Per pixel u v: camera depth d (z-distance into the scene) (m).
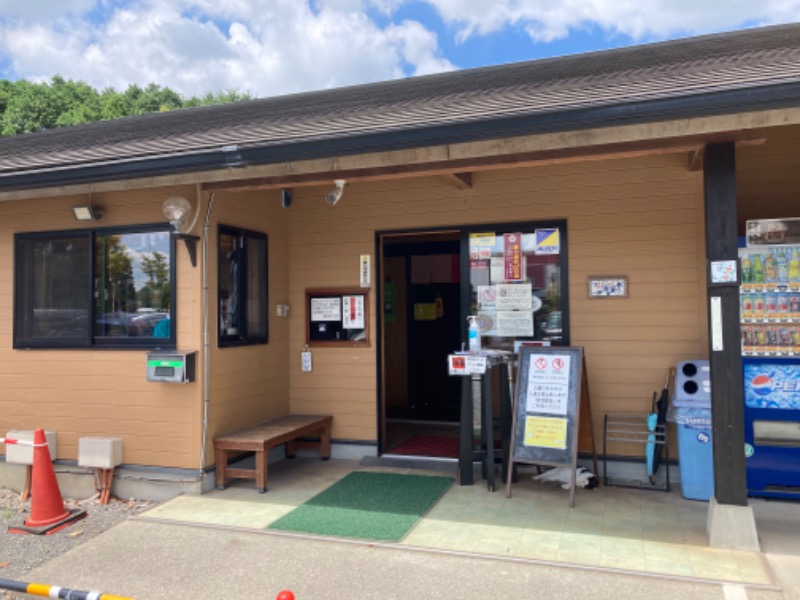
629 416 5.38
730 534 3.84
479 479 5.43
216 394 5.33
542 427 4.86
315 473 5.70
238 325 5.71
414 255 8.42
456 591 3.34
